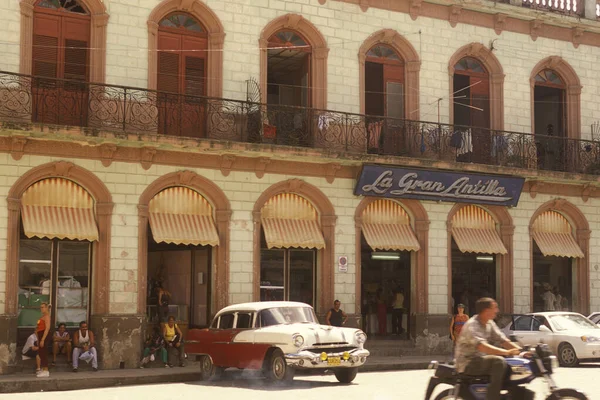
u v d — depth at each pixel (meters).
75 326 22.39
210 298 24.05
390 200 26.42
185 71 23.95
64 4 22.64
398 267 27.03
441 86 27.31
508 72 28.55
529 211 28.48
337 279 25.20
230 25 24.41
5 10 21.64
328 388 17.80
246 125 23.89
